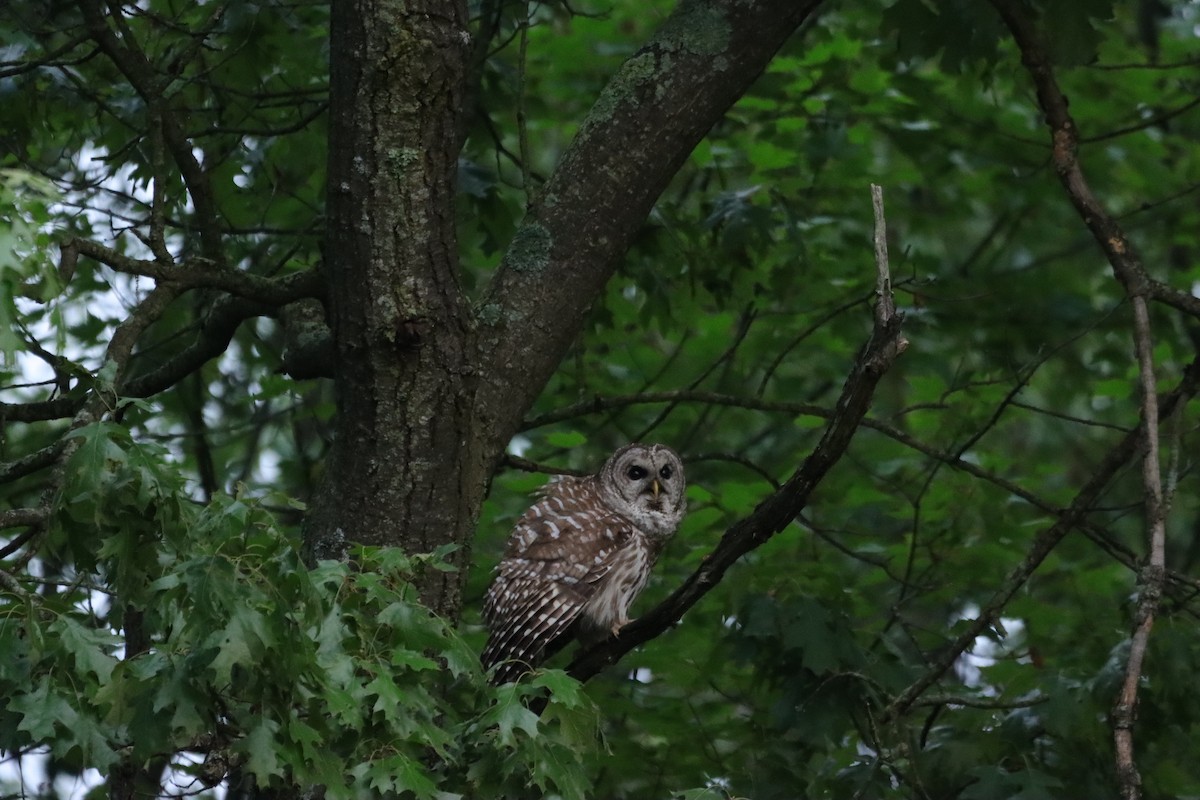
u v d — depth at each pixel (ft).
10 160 36.22
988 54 39.99
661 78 31.09
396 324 26.99
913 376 53.26
